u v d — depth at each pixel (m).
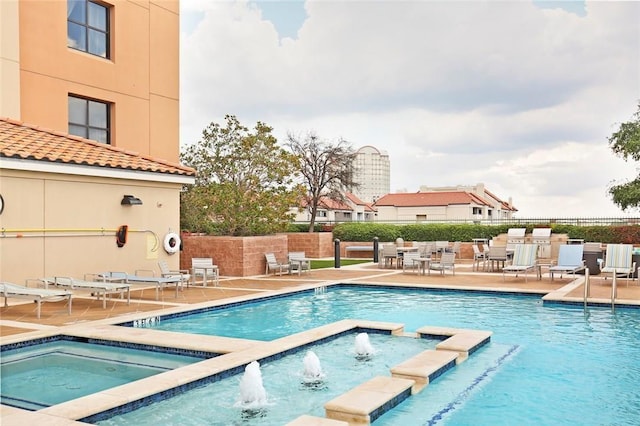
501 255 19.56
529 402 6.06
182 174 15.85
